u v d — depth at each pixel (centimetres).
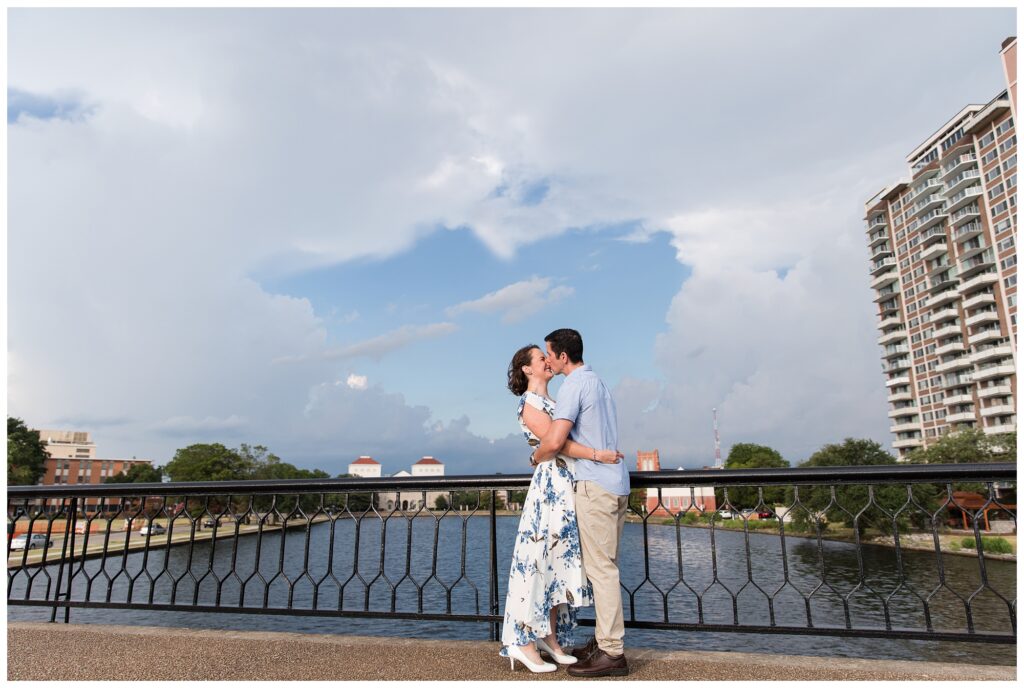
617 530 335
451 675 321
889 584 2312
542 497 343
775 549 3775
